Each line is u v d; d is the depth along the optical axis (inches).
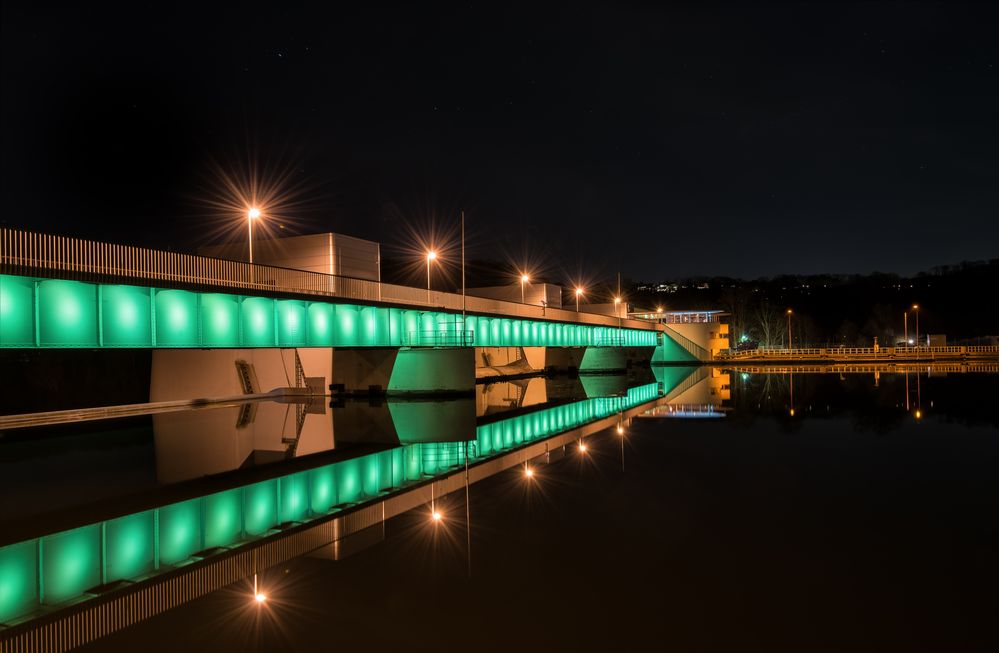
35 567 487.2
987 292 6919.3
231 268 1263.5
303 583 428.8
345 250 1841.8
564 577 428.1
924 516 565.3
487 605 382.9
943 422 1178.6
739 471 772.0
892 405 1481.3
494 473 792.9
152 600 410.6
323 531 555.2
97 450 1052.5
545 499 649.6
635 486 701.3
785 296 7790.4
